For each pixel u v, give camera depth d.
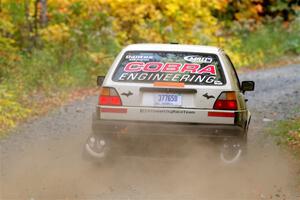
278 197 14.00
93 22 39.88
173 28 45.31
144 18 46.69
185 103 15.39
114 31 40.78
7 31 38.25
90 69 35.22
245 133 16.36
